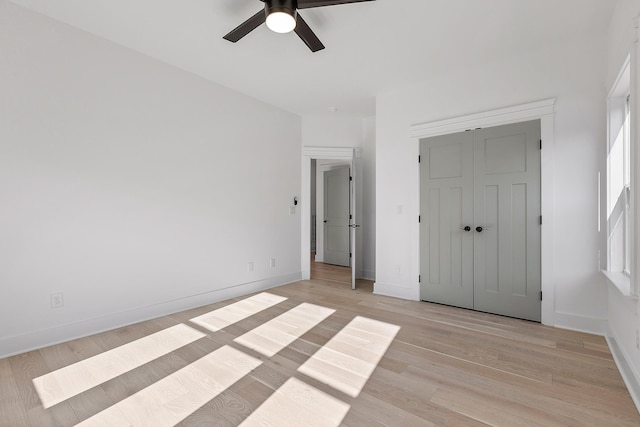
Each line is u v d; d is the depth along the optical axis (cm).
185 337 259
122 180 287
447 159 346
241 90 388
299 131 482
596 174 265
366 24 253
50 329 244
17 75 231
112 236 280
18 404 169
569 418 157
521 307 301
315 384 188
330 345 244
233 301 366
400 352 231
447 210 347
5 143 226
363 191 506
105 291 275
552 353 228
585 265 269
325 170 656
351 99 418
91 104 268
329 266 613
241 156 395
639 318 178
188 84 338
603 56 262
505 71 310
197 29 262
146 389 183
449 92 345
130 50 293
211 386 186
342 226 618
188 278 337
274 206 441
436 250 356
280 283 450
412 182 372
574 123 274
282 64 322
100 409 165
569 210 276
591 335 261
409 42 280
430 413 161
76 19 248
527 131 296
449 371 204
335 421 155
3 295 225
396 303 357
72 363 214
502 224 311
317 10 235
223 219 373
